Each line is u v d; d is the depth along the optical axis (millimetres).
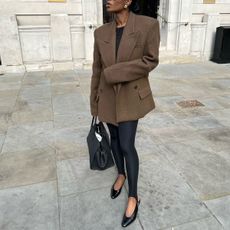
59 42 7234
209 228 2139
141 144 3434
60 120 4195
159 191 2561
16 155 3213
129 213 2186
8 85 6074
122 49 1879
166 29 8422
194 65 8094
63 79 6559
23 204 2418
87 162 3057
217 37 8289
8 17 6695
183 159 3098
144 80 2070
